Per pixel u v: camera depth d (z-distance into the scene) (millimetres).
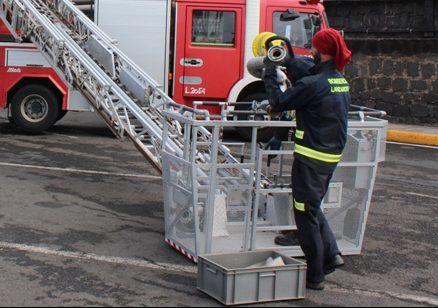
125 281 4801
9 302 4297
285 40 4820
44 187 7664
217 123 4934
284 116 5441
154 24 11352
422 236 6426
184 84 11469
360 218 5590
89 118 14492
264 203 5742
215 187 5043
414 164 10828
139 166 9227
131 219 6516
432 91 15320
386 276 5188
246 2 11359
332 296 4688
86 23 9406
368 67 16359
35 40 10148
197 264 4902
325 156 4562
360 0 16422
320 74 4586
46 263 5105
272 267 4449
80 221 6348
